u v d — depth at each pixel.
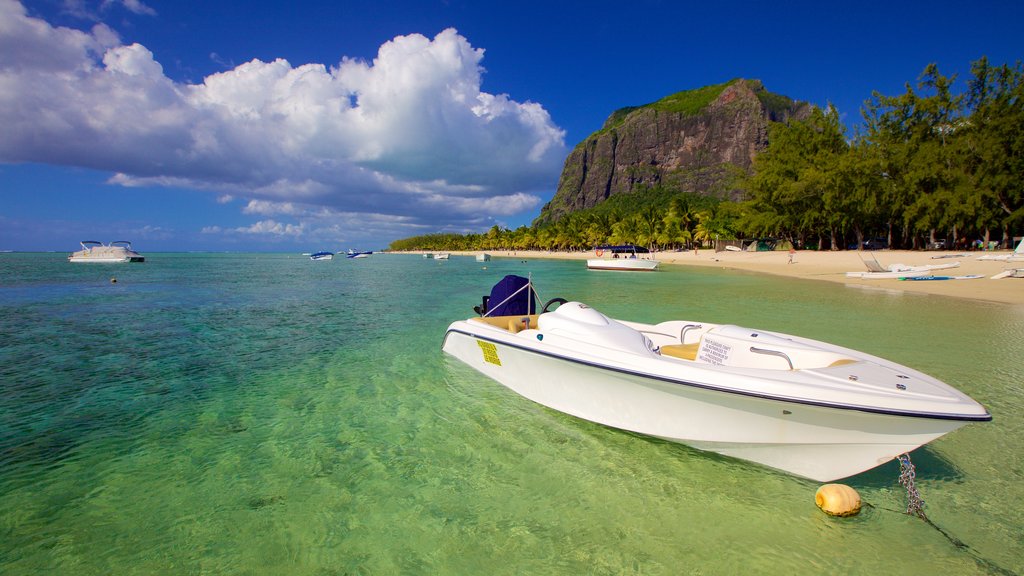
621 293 19.72
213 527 3.28
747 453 4.05
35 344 9.06
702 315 12.88
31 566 2.85
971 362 7.38
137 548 3.04
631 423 4.53
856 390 3.48
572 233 107.69
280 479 3.94
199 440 4.69
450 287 23.16
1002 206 37.03
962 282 20.98
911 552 3.00
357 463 4.23
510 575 2.84
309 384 6.49
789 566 2.88
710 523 3.33
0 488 3.74
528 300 6.62
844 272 31.27
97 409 5.52
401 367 7.30
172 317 12.55
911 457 4.27
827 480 3.82
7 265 47.72
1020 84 37.09
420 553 3.04
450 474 4.03
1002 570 2.83
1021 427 4.87
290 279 29.52
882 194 43.31
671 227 76.62
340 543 3.13
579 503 3.60
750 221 56.34
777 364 4.29
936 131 42.56
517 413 5.32
